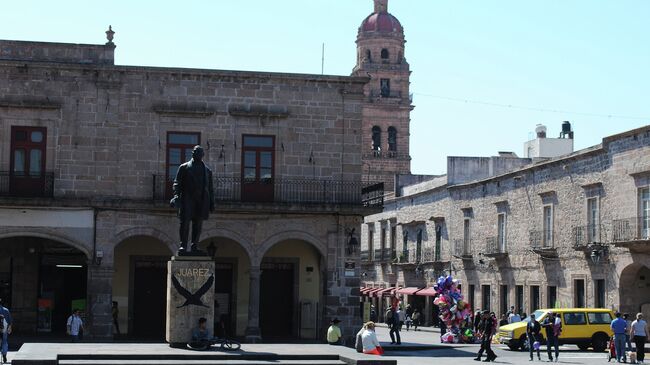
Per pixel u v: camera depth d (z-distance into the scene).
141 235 38.66
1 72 37.97
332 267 39.09
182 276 25.09
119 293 39.91
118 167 38.31
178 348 25.00
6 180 37.66
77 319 35.88
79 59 38.81
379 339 47.56
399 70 101.12
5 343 27.75
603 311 39.91
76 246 37.84
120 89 38.50
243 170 39.12
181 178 25.70
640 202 41.00
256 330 38.34
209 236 38.53
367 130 100.19
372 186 40.28
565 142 68.00
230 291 41.03
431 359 33.91
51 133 38.16
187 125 38.88
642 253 40.47
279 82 39.53
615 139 42.78
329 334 34.28
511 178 52.84
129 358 23.52
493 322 33.78
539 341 35.34
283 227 39.03
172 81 38.84
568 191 46.66
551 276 48.09
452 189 60.84
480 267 56.50
